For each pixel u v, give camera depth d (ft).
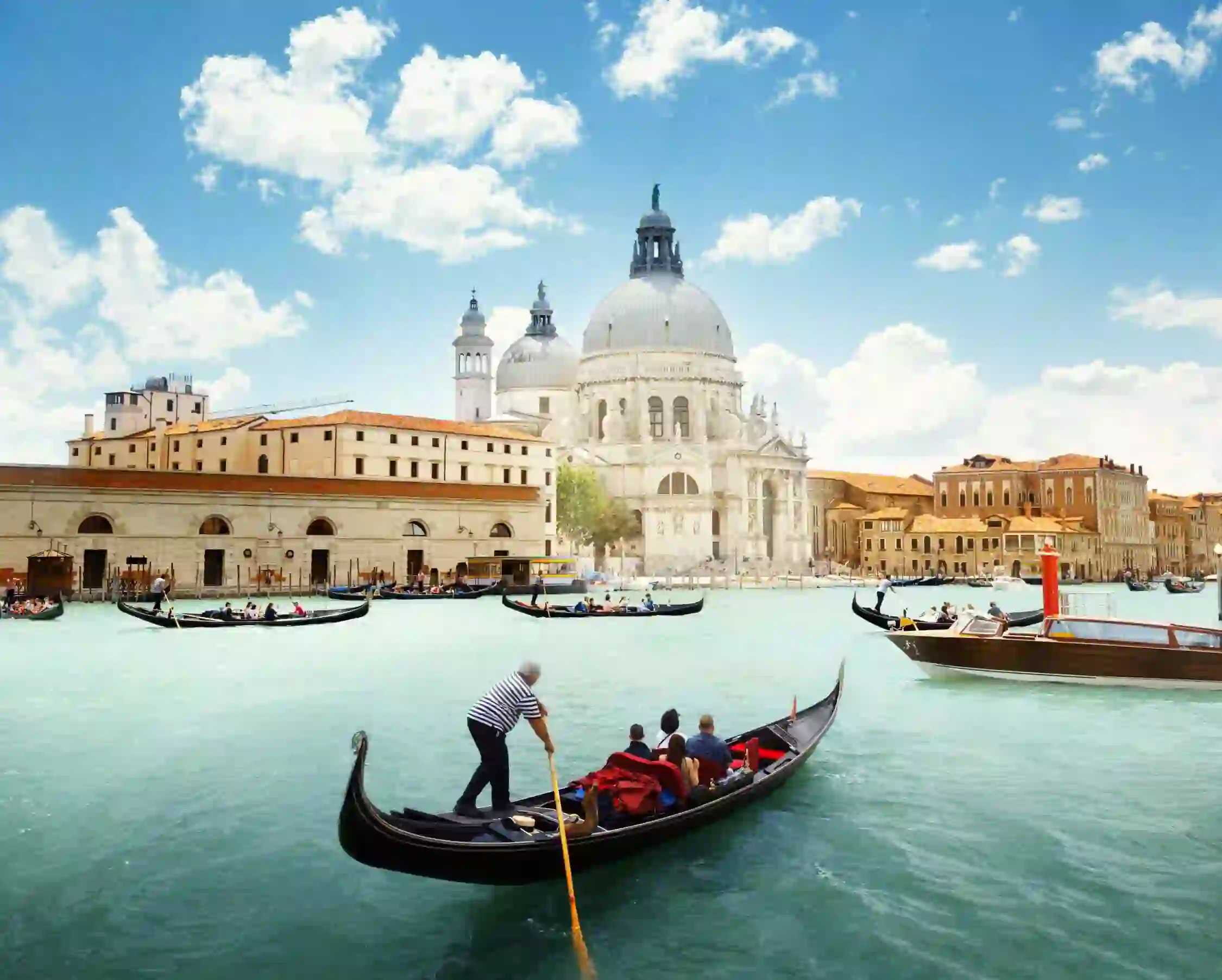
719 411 530.68
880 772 78.18
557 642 177.88
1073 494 563.89
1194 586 445.78
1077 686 118.11
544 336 573.33
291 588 301.43
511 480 378.94
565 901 53.47
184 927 50.42
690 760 61.72
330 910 52.39
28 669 138.62
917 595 380.17
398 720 99.66
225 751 85.92
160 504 280.92
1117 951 47.55
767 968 46.16
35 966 46.16
